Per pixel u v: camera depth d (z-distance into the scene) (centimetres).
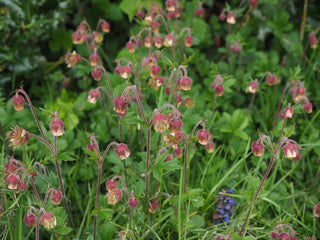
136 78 106
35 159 109
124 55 129
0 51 126
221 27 147
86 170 112
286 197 110
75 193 109
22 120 113
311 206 111
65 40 135
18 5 127
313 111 123
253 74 135
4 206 99
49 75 133
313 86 128
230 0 151
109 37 145
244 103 132
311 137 118
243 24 141
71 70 135
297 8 145
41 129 97
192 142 108
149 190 103
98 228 103
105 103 119
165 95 109
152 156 99
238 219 106
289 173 112
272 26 138
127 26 147
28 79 132
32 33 130
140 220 100
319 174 111
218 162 108
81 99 123
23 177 93
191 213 104
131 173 107
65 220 102
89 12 143
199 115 115
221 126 121
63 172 111
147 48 121
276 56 136
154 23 116
